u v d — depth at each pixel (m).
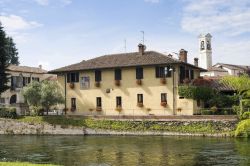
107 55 64.88
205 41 95.06
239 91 50.44
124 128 51.66
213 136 46.28
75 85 63.25
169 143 40.88
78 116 55.31
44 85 60.38
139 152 35.25
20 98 81.94
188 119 48.84
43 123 55.31
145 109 57.81
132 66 58.00
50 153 35.62
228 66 99.44
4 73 66.19
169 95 56.25
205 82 56.31
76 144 42.12
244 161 29.14
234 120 46.59
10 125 56.34
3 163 20.70
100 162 30.59
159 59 57.50
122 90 59.59
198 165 28.31
